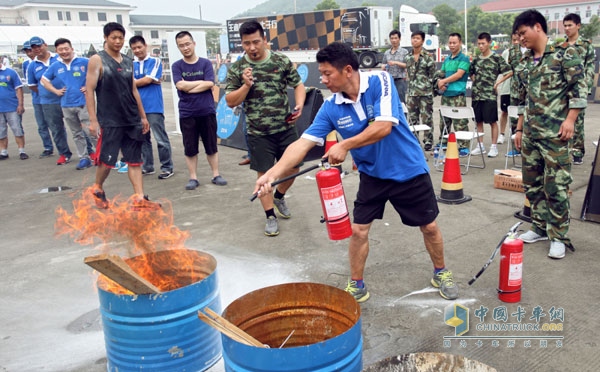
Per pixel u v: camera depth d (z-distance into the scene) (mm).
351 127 3277
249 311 2750
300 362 2217
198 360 2854
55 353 3270
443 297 3732
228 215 5816
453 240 4770
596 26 37250
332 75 3088
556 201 4188
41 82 8297
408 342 3217
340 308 2705
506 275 3559
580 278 3916
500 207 5648
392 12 26562
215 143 7020
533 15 4055
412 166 3363
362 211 3533
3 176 8219
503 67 7766
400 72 9891
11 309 3867
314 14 27109
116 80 5656
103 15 77938
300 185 6961
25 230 5629
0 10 75375
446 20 77562
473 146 8852
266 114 4930
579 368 2893
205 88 6598
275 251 4734
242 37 4832
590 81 6027
